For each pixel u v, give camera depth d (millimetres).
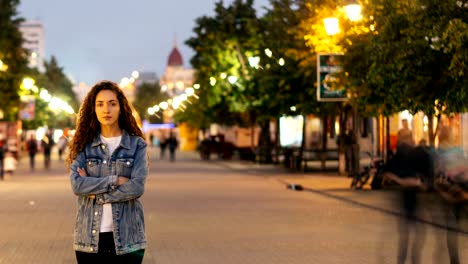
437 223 17719
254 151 57812
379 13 20500
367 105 24953
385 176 12555
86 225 6473
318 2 28594
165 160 66562
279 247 14516
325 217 19703
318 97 27094
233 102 54281
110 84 6723
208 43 57062
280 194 27375
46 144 51156
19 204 23703
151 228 17438
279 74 37969
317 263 12742
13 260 13094
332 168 45656
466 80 18266
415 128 38500
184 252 13914
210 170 47000
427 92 19734
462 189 13109
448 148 13867
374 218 19453
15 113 70875
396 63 19141
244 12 57750
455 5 18094
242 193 27906
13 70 65562
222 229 17219
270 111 43312
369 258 13258
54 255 13656
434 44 17766
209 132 93812
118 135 6742
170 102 81688
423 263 12797
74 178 6430
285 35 38219
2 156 38281
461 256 13523
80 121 6664
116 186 6445
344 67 23453
